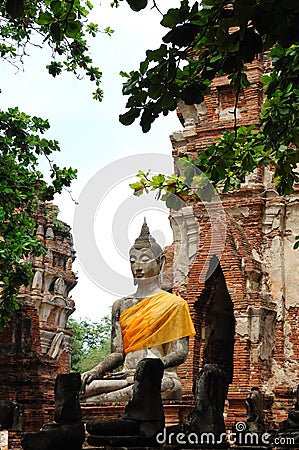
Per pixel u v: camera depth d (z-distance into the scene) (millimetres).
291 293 18469
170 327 10273
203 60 8812
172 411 12016
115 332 11969
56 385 7234
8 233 16703
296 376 17828
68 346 32594
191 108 20344
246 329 17812
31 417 19719
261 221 19000
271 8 6836
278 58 10078
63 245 32594
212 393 7809
